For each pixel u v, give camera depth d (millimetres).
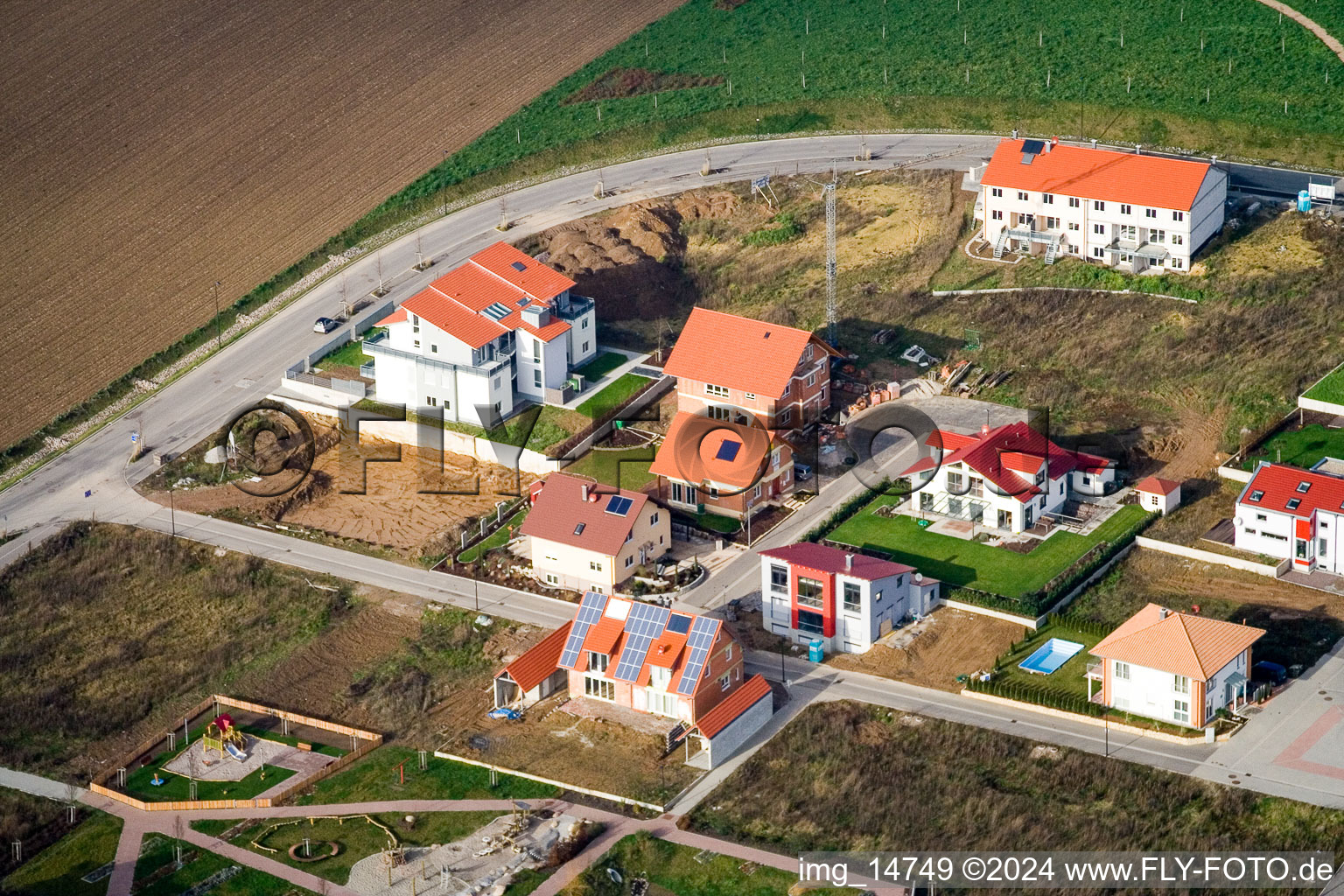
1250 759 103750
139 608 129500
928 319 156250
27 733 117750
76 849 105875
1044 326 152500
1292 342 144875
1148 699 107688
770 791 105938
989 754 106625
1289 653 112500
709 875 99688
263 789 110125
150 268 176000
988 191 162875
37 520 140250
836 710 111812
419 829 105250
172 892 101375
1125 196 156125
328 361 157250
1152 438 137625
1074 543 125812
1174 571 122750
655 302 165125
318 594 128375
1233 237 159750
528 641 120938
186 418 152625
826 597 116750
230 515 139000
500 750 111500
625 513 125500
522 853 102062
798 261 167375
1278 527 121438
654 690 112375
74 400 157375
